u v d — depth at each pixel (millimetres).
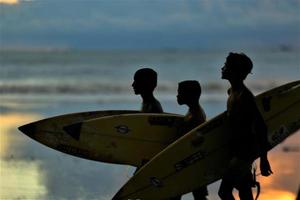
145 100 19641
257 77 108188
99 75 115188
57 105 61938
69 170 28484
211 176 17594
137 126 19781
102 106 60562
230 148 17375
